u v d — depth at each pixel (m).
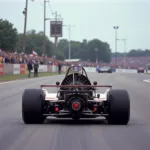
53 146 27.30
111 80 127.75
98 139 29.86
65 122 38.28
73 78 37.91
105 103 36.66
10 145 27.59
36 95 35.59
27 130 33.59
